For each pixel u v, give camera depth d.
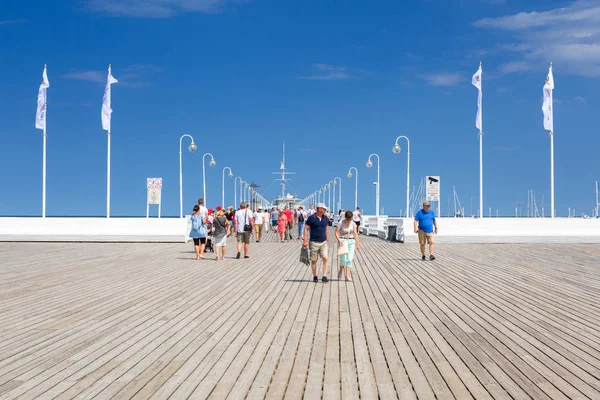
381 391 6.55
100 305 12.17
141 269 19.31
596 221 33.84
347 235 16.12
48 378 6.97
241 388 6.64
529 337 9.18
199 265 20.69
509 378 7.00
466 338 9.12
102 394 6.41
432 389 6.61
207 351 8.30
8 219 34.34
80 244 32.12
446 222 33.50
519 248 28.77
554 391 6.51
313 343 8.81
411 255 24.73
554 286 15.01
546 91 34.88
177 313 11.27
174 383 6.81
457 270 18.81
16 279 16.55
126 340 8.95
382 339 9.07
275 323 10.30
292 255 25.27
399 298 13.12
